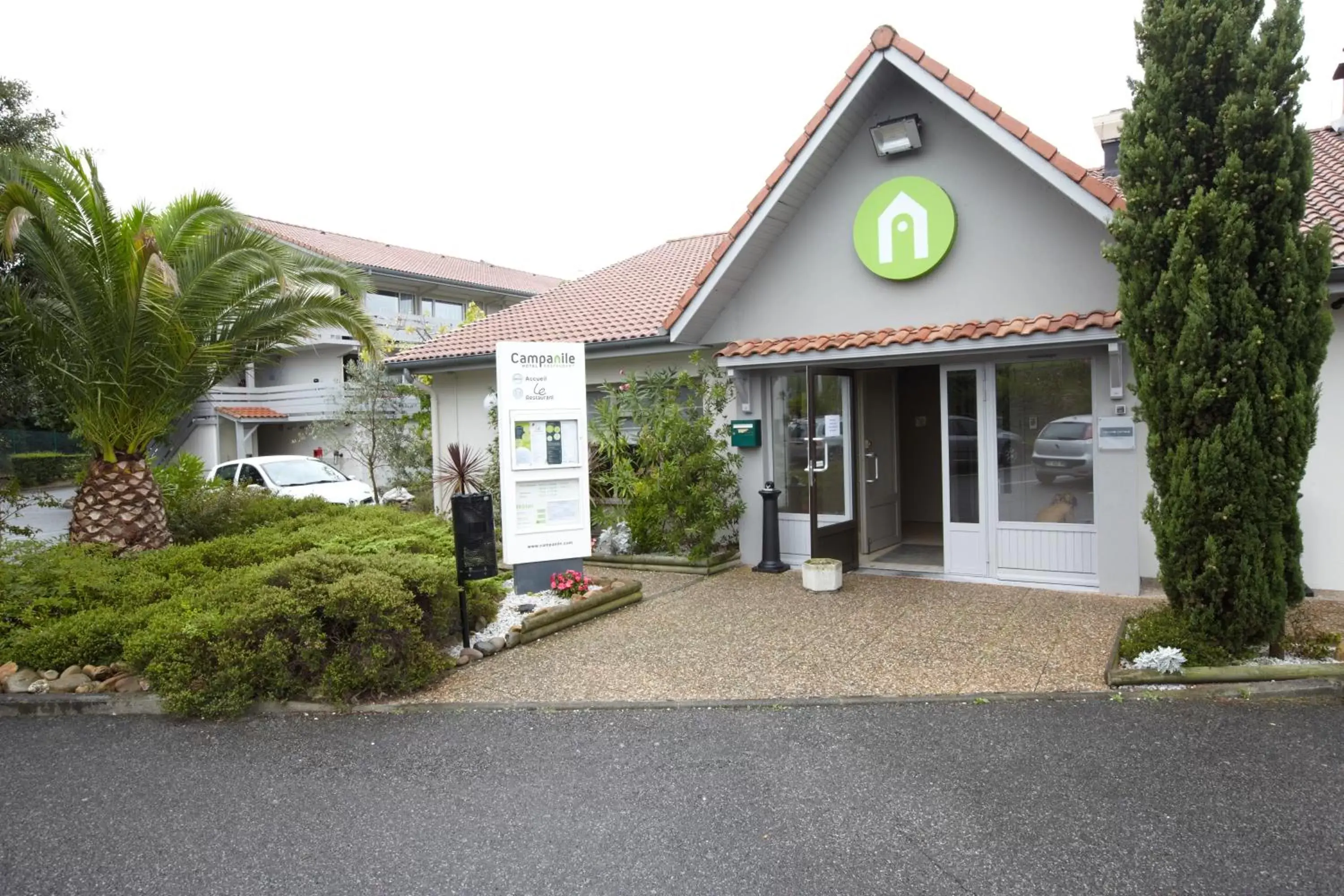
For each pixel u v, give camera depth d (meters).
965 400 8.91
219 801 4.42
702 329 10.24
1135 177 5.91
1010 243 8.45
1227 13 5.59
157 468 12.16
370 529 9.88
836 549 9.44
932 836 3.76
